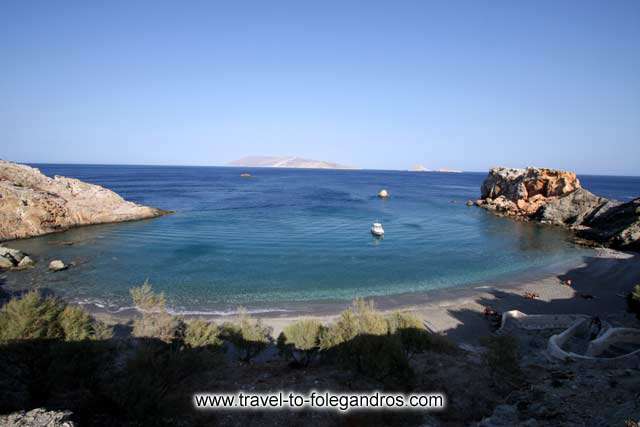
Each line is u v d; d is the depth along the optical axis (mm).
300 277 35219
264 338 18656
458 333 23875
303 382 14297
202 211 74250
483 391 13523
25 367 11094
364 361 14531
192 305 28109
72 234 51594
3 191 49062
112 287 31391
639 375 12250
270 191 125062
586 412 10102
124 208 62500
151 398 9984
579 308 28609
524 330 23422
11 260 36750
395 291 32219
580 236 59094
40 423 8094
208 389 13156
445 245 50312
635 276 36719
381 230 54469
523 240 55062
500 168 98562
